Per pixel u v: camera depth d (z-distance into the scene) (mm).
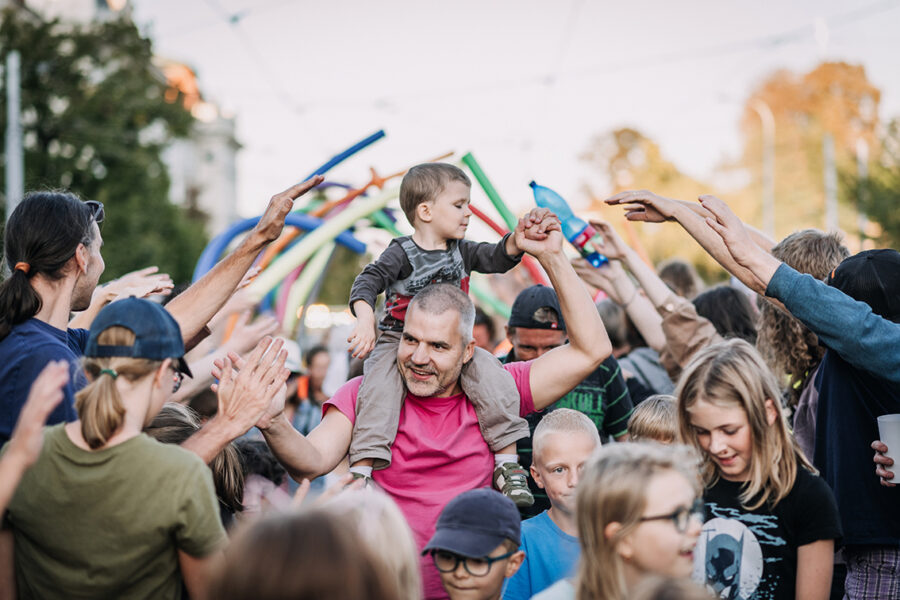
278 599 1542
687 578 2109
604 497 2129
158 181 28328
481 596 2346
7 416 2564
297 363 6137
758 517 2637
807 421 3387
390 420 2893
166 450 2232
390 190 6277
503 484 2893
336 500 1990
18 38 24875
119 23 26266
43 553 2232
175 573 2244
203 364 3980
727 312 4750
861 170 22719
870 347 2777
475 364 2996
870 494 2908
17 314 2717
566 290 2965
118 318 2250
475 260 3445
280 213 2766
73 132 25297
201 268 7090
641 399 4660
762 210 36094
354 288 3164
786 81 38375
